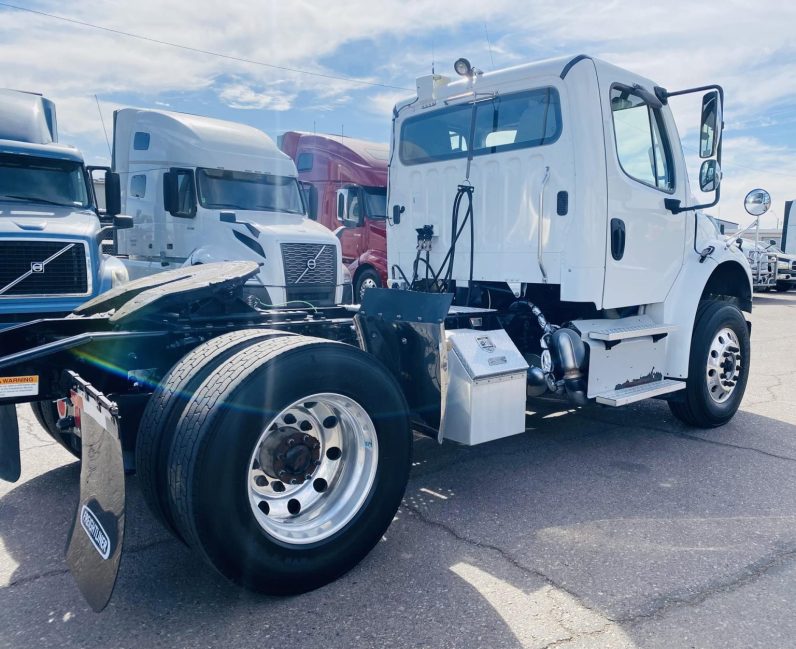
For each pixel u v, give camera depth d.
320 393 2.77
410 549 3.17
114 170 11.25
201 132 9.58
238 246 8.92
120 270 7.72
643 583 2.84
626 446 4.81
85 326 3.49
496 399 3.74
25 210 7.54
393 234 5.58
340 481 2.99
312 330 3.83
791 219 20.95
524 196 4.53
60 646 2.41
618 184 4.39
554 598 2.72
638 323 4.76
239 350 2.79
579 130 4.19
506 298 4.91
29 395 2.96
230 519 2.49
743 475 4.20
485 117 4.75
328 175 13.06
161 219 10.06
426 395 3.59
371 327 3.87
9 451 3.31
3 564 3.02
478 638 2.45
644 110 4.71
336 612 2.62
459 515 3.58
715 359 5.09
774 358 8.68
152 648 2.40
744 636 2.46
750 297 5.64
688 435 5.09
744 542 3.24
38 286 6.88
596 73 4.25
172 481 2.50
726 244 5.38
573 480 4.11
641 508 3.67
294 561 2.68
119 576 2.92
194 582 2.87
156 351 3.24
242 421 2.51
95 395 2.56
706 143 4.46
